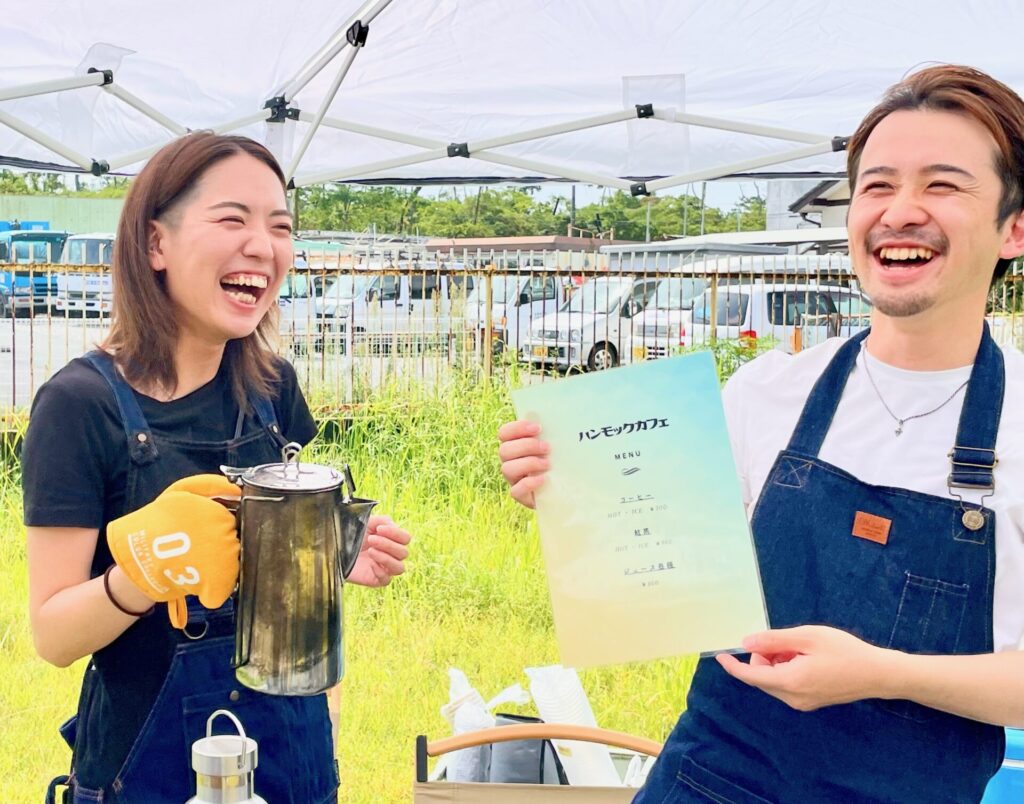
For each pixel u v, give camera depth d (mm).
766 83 4797
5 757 3980
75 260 17641
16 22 3801
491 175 5500
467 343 8578
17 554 6082
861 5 3996
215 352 1833
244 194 1707
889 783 1435
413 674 4797
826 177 5375
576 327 11312
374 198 45406
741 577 1444
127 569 1434
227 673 1723
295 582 1481
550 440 1525
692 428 1488
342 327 8539
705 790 1545
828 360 1617
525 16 4105
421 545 6105
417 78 4723
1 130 4344
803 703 1351
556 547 1509
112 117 4547
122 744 1689
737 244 15484
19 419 7312
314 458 7199
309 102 4832
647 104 4699
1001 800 2148
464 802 2295
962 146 1385
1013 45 4367
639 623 1468
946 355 1477
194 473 1750
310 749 1828
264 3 3828
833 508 1495
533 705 4535
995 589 1391
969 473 1414
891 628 1422
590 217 47594
